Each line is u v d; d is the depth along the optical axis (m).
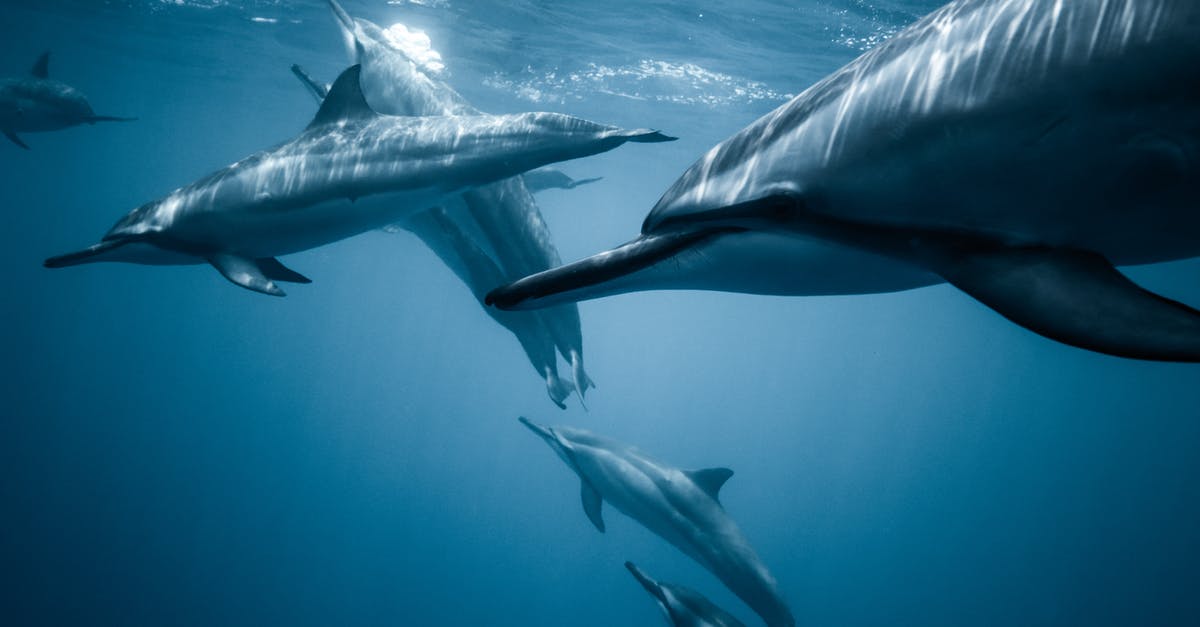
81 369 68.50
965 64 1.76
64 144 47.41
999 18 1.77
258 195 5.06
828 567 47.00
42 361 68.00
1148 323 1.46
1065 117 1.61
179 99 33.47
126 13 20.66
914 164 1.80
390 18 16.81
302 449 60.03
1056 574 50.19
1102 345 1.44
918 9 12.27
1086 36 1.61
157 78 29.59
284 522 43.97
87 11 21.08
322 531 44.56
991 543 57.19
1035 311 1.56
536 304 2.25
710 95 19.30
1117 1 1.60
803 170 1.97
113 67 28.75
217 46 22.84
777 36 14.66
